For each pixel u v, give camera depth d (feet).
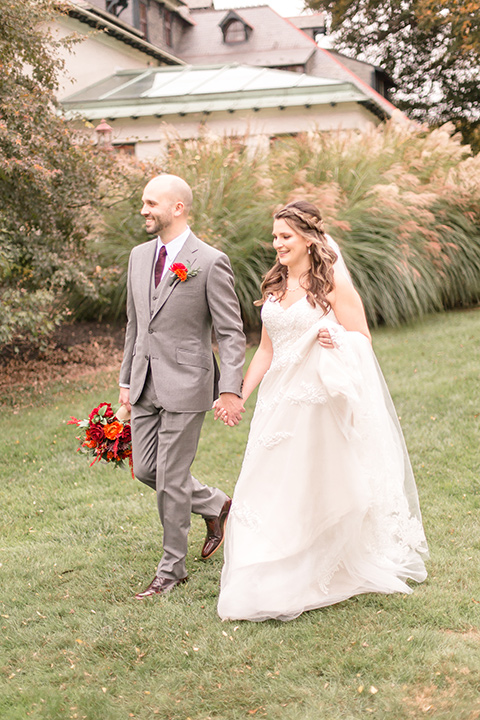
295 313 10.57
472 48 64.64
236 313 10.94
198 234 32.48
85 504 15.43
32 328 26.23
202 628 9.73
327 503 10.26
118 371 29.66
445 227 38.83
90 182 29.04
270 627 9.65
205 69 72.74
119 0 78.23
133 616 10.13
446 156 41.57
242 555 10.28
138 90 67.62
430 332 32.60
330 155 37.73
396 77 94.32
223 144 37.58
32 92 27.45
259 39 93.25
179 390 10.68
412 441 18.25
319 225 10.74
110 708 7.97
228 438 20.33
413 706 7.70
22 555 12.72
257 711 7.83
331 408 10.25
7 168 24.21
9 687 8.52
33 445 19.99
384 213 35.50
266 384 10.97
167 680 8.50
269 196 34.47
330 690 8.07
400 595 10.28
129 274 11.50
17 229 26.81
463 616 9.62
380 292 34.30
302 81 65.05
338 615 9.78
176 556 11.07
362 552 10.64
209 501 11.88
